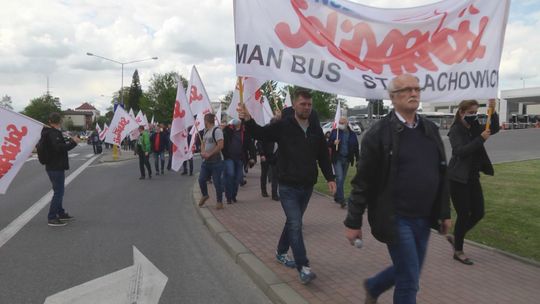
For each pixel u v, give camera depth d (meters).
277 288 4.48
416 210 3.13
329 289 4.45
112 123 20.38
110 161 23.56
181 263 5.68
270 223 7.50
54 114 7.62
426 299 4.18
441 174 3.22
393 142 3.09
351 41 4.30
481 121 6.10
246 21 4.27
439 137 3.23
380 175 3.16
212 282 5.00
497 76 4.47
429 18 4.32
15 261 5.71
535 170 14.34
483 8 4.40
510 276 4.76
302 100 4.52
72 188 12.71
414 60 4.31
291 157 4.57
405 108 3.13
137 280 5.05
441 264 5.17
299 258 4.55
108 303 4.39
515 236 6.20
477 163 5.12
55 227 7.64
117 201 10.44
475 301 4.12
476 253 5.57
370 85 4.22
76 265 5.57
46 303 4.38
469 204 5.14
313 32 4.28
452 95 4.36
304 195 4.71
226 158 9.41
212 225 7.34
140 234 7.17
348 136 8.88
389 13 4.34
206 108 10.25
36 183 13.95
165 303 4.40
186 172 16.58
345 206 8.84
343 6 4.29
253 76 4.29
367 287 3.62
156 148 16.31
